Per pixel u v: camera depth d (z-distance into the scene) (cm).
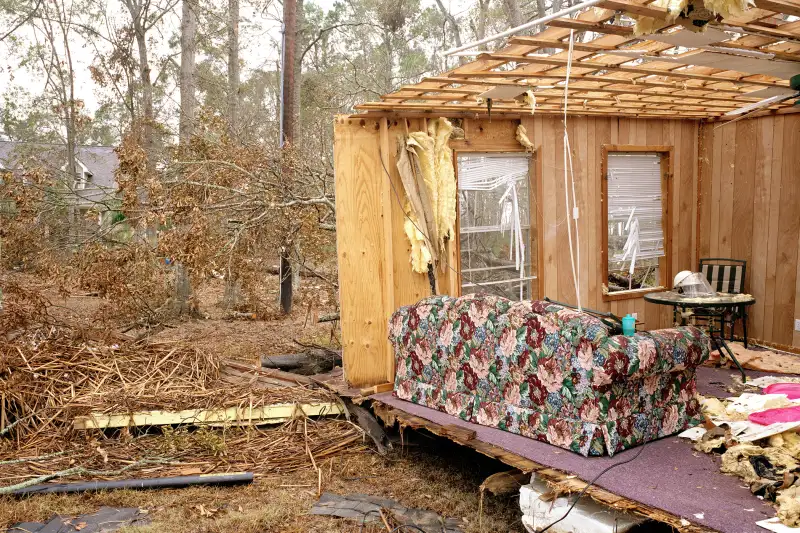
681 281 594
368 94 1673
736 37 411
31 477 491
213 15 1794
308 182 939
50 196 971
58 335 711
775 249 705
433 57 2233
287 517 429
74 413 570
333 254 1002
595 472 362
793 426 375
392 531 400
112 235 964
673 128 755
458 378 484
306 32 2228
